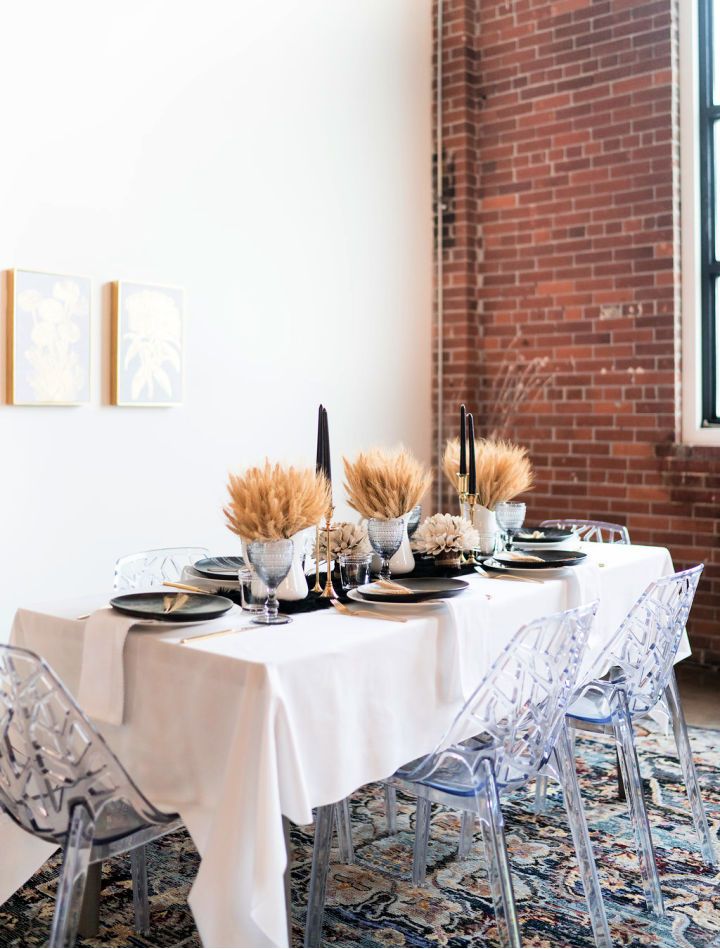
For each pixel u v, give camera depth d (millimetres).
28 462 3773
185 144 4344
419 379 5820
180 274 4348
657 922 2572
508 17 5648
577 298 5469
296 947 2422
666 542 5172
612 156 5301
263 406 4789
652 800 3381
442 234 5848
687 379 5148
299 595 2559
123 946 2441
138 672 2201
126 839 2037
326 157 5098
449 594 2502
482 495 3227
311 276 5035
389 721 2273
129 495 4160
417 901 2680
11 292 3660
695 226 5094
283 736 1965
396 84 5555
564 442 5543
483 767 2164
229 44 4527
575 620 2273
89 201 3955
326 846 2396
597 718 2654
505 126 5703
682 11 5086
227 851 1923
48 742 2031
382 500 2752
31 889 2748
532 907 2645
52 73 3803
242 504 2355
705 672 5000
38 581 3820
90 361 3951
